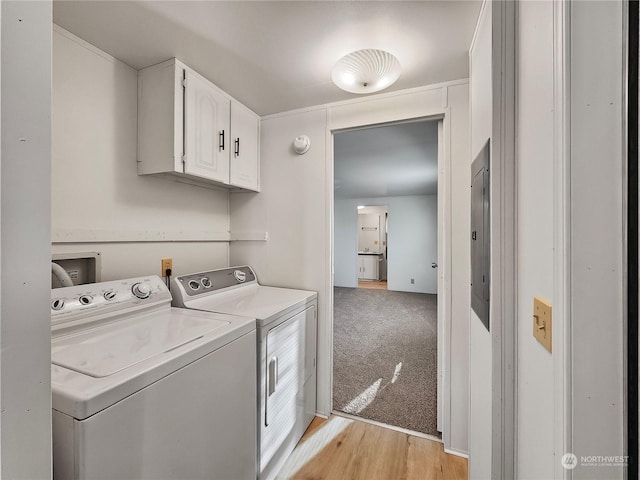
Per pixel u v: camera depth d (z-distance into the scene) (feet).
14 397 1.29
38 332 1.36
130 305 4.04
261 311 4.69
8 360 1.26
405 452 5.34
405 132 8.18
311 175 6.66
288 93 5.98
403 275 20.76
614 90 1.65
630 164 1.58
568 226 1.70
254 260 7.22
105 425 2.25
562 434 1.74
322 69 5.12
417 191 18.79
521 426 2.56
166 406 2.76
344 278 22.52
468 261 5.32
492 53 2.81
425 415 6.41
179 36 4.25
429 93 5.61
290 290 6.56
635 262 1.56
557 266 1.80
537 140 2.24
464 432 5.30
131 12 3.77
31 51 1.33
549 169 2.02
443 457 5.23
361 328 12.32
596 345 1.65
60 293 3.43
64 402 2.16
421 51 4.57
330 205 6.53
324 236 6.55
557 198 1.80
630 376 1.59
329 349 6.49
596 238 1.66
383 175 13.84
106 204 4.66
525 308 2.48
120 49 4.55
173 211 5.88
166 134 4.83
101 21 3.94
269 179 7.06
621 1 1.64
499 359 2.76
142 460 2.52
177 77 4.80
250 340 4.05
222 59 4.82
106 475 2.24
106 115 4.64
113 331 3.58
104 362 2.70
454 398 5.38
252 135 6.79
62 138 4.11
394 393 7.29
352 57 4.59
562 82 1.74
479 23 3.74
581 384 1.67
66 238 4.14
